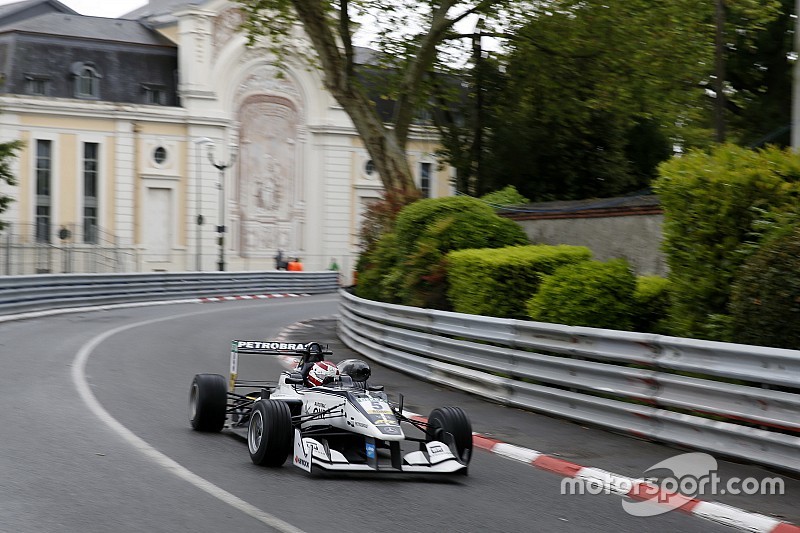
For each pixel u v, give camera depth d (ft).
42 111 182.50
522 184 121.29
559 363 42.60
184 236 194.18
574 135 119.34
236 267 198.49
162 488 28.07
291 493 28.40
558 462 34.12
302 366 36.73
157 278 126.82
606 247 72.28
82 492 27.14
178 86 196.34
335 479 30.63
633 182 124.16
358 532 24.63
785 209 40.04
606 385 40.01
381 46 98.27
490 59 112.68
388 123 192.95
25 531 23.11
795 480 31.73
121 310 106.93
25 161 181.78
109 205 188.75
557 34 99.25
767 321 36.29
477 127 119.65
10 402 42.11
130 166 189.57
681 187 42.73
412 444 38.01
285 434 31.22
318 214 207.41
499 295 53.16
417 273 62.23
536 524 26.63
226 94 196.65
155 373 54.70
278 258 193.57
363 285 77.92
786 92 107.45
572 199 123.13
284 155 204.64
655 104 103.50
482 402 47.44
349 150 208.95
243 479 29.86
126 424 38.19
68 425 37.27
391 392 50.44
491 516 27.14
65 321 87.86
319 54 88.48
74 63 189.88
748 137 109.09
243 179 199.93
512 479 32.30
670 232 43.75
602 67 102.53
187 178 193.98
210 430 37.58
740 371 33.60
